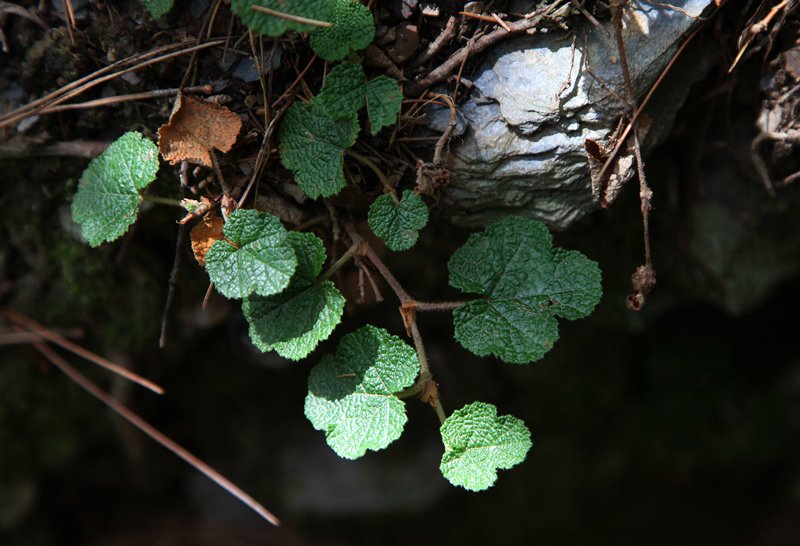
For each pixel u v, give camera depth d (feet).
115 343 1.97
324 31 1.66
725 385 2.23
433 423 2.26
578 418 2.25
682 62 1.75
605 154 1.71
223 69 1.71
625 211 1.90
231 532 2.37
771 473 2.47
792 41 1.74
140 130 1.76
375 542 2.43
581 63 1.69
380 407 1.67
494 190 1.75
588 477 2.37
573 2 1.68
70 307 1.93
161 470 2.26
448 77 1.72
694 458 2.34
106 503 2.28
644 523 2.50
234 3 1.63
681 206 1.91
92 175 1.69
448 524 2.44
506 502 2.42
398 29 1.71
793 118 1.75
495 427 1.67
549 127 1.71
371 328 1.68
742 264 1.93
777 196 1.88
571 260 1.69
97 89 1.76
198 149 1.69
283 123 1.69
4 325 1.92
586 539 2.48
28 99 1.77
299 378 2.17
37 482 2.14
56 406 2.05
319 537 2.41
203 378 2.15
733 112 1.84
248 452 2.31
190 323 1.96
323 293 1.68
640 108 1.70
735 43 1.75
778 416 2.28
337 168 1.68
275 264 1.64
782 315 2.19
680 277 1.98
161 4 1.66
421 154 1.73
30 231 1.86
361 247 1.73
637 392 2.23
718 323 2.18
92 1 1.73
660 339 2.19
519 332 1.68
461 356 2.15
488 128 1.72
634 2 1.69
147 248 1.88
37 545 2.18
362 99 1.68
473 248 1.70
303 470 2.34
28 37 1.75
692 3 1.69
